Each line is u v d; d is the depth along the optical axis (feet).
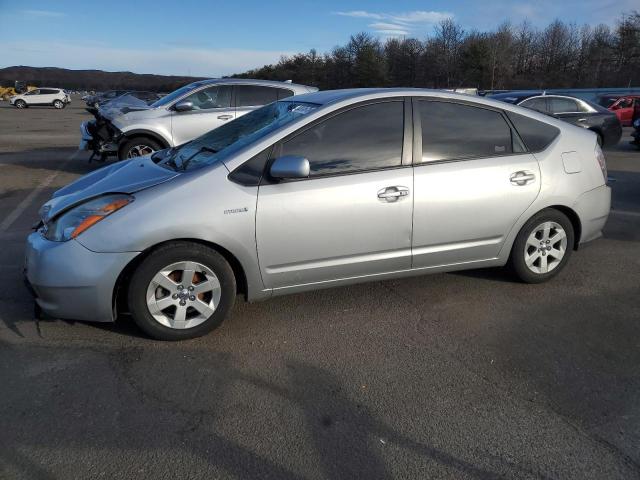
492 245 13.52
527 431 8.61
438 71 214.07
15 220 20.90
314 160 11.70
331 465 7.78
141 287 10.69
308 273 11.90
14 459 7.75
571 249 14.60
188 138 30.60
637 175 33.65
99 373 10.01
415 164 12.42
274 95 31.76
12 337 11.26
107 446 8.06
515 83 201.67
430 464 7.84
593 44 200.34
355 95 12.32
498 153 13.32
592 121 42.86
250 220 11.03
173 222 10.48
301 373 10.22
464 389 9.76
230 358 10.72
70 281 10.37
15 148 46.19
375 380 10.02
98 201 10.82
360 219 11.87
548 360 10.82
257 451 8.03
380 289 14.33
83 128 33.01
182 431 8.44
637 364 10.68
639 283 14.98
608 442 8.38
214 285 11.18
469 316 12.78
